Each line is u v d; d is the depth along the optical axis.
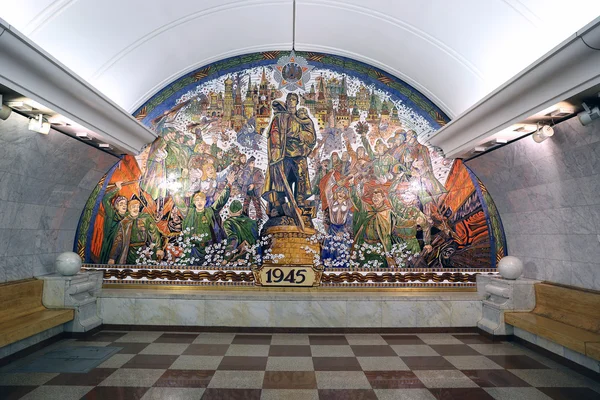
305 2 6.75
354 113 8.06
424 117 8.06
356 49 7.93
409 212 7.80
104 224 7.61
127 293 7.06
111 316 6.97
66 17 5.24
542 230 6.83
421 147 7.98
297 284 7.51
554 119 5.14
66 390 4.26
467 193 7.88
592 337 4.96
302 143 7.92
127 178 7.70
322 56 8.21
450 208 7.83
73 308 6.40
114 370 4.91
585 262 5.96
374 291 7.57
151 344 6.08
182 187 7.72
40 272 6.77
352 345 6.17
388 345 6.20
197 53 7.64
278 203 7.72
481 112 5.73
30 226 6.44
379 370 5.05
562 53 4.00
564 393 4.38
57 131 5.80
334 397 4.20
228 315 6.93
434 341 6.45
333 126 8.01
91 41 5.89
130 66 6.87
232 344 6.14
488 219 7.84
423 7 6.17
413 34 6.82
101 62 6.35
